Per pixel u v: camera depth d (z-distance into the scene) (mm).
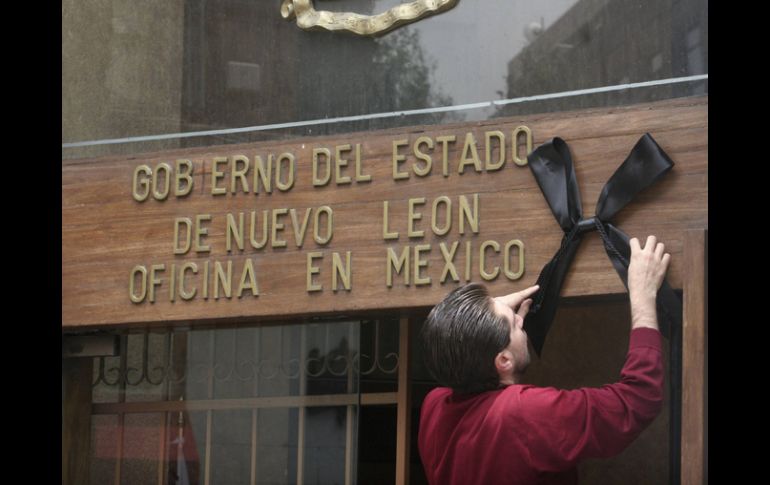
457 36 4504
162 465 5020
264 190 4570
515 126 4191
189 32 4957
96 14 5055
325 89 4711
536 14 4391
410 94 4566
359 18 4648
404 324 4812
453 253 4234
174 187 4719
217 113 4883
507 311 3918
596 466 5219
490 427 3766
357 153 4438
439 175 4301
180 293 4664
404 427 4766
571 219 4023
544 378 5297
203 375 4984
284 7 4789
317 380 4762
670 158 3928
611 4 4250
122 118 5000
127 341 5137
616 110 4039
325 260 4441
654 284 3832
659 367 3717
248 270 4559
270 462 4820
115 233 4801
